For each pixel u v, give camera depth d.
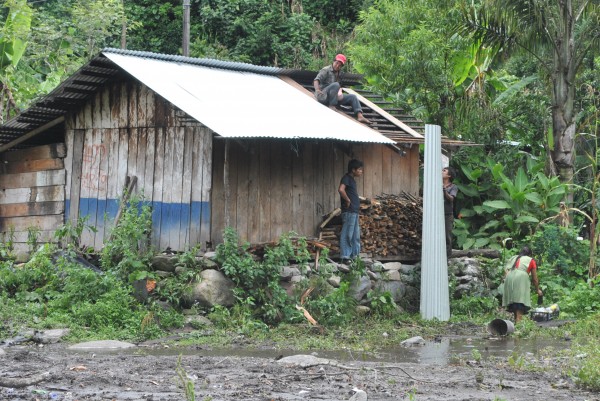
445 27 23.98
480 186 23.62
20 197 19.44
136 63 17.30
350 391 9.13
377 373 10.64
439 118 24.72
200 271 15.90
